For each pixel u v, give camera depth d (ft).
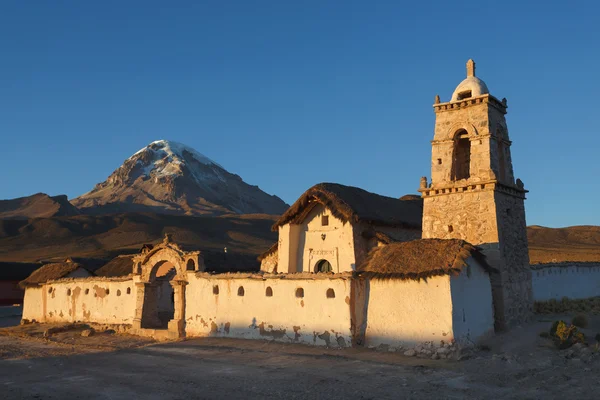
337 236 102.17
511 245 91.56
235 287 93.66
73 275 137.28
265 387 57.06
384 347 75.00
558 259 221.05
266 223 618.03
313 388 55.77
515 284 90.38
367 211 103.91
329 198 100.58
